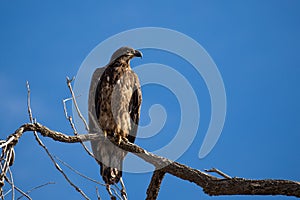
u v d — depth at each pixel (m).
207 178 11.08
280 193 10.23
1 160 11.00
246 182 10.51
